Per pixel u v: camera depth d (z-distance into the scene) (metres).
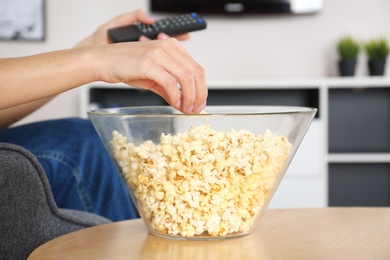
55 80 0.74
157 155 0.67
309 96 3.12
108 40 1.28
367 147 3.15
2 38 3.19
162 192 0.69
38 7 3.20
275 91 3.14
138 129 0.67
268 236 0.73
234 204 0.69
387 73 3.20
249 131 0.66
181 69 0.71
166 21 1.28
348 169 3.13
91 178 1.13
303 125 0.71
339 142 3.16
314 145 2.80
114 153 0.71
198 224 0.69
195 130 0.66
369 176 3.13
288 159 0.71
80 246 0.70
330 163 3.13
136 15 1.29
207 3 3.15
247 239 0.71
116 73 0.72
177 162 0.67
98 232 0.77
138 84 0.75
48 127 1.18
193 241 0.71
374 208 0.90
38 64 0.75
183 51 0.73
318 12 3.13
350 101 3.14
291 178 2.80
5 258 0.80
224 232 0.70
